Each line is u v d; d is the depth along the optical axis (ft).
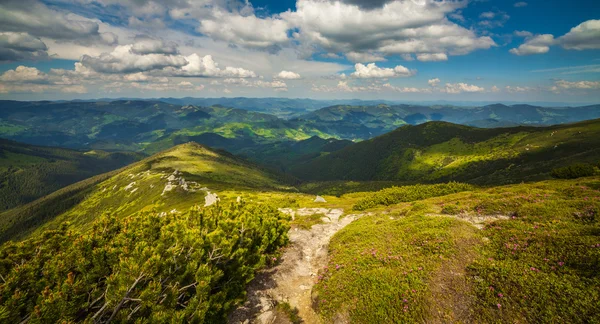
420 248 67.00
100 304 40.70
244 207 95.66
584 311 38.09
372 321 48.08
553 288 43.75
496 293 46.57
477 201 96.89
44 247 48.88
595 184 92.07
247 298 61.21
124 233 56.90
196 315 42.42
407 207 119.34
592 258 46.65
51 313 33.22
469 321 43.34
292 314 57.00
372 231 88.99
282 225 87.51
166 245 50.62
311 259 85.76
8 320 34.68
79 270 43.21
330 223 127.24
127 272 38.93
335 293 58.08
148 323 38.83
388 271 59.36
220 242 55.77
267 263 78.23
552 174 147.43
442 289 50.80
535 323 39.52
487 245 62.44
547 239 56.85
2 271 41.91
